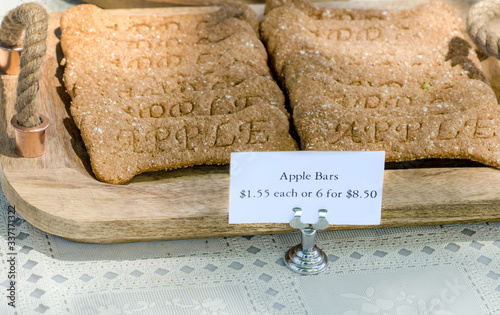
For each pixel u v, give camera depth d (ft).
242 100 3.78
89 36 4.19
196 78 3.91
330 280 2.96
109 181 3.24
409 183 3.29
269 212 2.89
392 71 4.03
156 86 3.82
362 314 2.77
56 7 4.79
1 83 3.91
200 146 3.45
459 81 3.94
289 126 3.67
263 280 2.94
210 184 3.25
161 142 3.43
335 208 2.89
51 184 3.14
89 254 3.03
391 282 2.95
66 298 2.76
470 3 5.08
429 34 4.47
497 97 4.20
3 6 3.69
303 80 3.84
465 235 3.28
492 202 3.19
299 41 4.27
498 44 3.91
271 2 4.75
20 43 3.90
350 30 4.50
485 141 3.52
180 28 4.45
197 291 2.86
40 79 4.02
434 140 3.51
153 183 3.32
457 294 2.89
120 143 3.36
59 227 2.98
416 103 3.78
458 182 3.32
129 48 4.17
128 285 2.86
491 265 3.07
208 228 3.08
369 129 3.51
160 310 2.75
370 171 2.79
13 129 3.52
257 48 4.25
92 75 3.80
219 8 4.96
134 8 5.02
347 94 3.78
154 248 3.10
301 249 3.03
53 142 3.49
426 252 3.14
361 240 3.22
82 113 3.48
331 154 2.74
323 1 5.17
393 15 4.66
